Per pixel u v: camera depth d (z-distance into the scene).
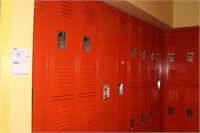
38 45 1.54
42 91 1.57
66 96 1.79
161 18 3.09
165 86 3.91
